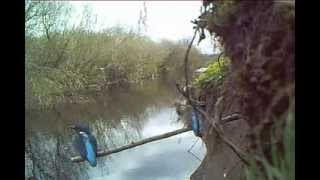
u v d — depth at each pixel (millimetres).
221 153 5438
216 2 3787
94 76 21766
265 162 3320
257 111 3428
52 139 11242
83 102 19719
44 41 18219
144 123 15305
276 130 3283
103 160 9891
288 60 3240
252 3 3467
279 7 3326
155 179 8375
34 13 17375
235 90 3758
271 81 3291
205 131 5441
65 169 9188
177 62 28984
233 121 4766
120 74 24828
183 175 8508
